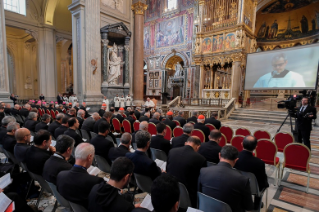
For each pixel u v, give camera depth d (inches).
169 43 1007.6
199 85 773.3
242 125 420.2
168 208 46.9
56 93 724.7
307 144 210.5
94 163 171.8
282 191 137.8
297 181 153.0
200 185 82.8
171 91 1067.3
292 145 137.7
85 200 72.2
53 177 85.6
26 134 117.7
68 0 723.4
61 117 192.2
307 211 114.8
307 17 903.1
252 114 513.3
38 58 692.1
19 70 808.9
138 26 516.7
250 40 738.2
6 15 612.4
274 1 898.7
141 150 100.9
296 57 388.8
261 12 979.3
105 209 58.4
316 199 127.8
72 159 144.1
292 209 116.5
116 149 115.1
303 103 212.8
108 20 478.0
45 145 106.2
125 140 118.2
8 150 133.0
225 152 81.2
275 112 491.2
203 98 733.9
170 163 98.4
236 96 669.3
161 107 558.9
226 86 856.3
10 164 129.7
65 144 91.1
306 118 207.3
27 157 103.3
